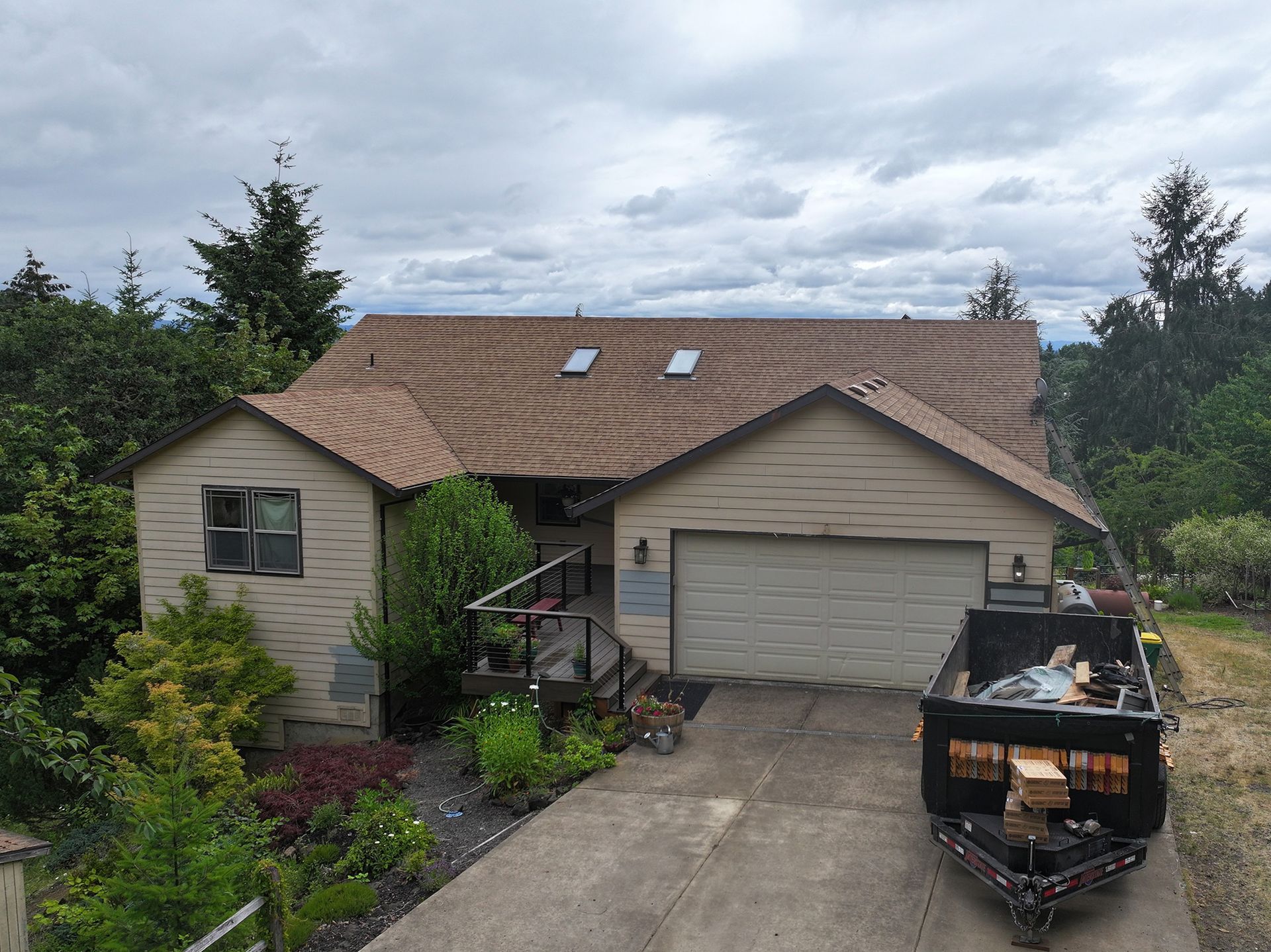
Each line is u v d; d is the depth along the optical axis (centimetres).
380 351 2245
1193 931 769
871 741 1220
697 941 777
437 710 1617
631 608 1516
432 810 1143
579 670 1345
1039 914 786
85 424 2386
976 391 1809
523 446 1783
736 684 1472
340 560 1548
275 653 1595
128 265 3806
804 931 786
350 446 1559
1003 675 1117
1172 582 2295
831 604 1448
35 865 1364
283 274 3766
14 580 1922
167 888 711
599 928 803
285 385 2919
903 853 915
